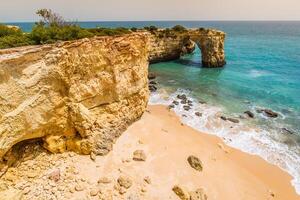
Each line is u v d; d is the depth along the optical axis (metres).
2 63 10.16
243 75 39.47
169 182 12.85
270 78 37.22
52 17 22.75
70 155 13.45
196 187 12.89
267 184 14.32
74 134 13.91
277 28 190.38
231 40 93.94
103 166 13.16
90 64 14.17
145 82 20.11
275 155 17.17
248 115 23.52
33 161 12.23
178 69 43.97
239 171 15.15
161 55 49.53
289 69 43.12
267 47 72.75
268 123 21.97
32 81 11.40
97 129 14.91
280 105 26.39
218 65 46.12
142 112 20.14
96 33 23.50
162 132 18.27
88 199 10.86
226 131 20.31
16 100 10.93
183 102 26.47
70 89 13.16
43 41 16.28
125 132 17.27
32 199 10.47
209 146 17.58
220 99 28.09
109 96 16.05
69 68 12.77
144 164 13.95
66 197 10.80
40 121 12.12
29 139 12.41
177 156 15.36
